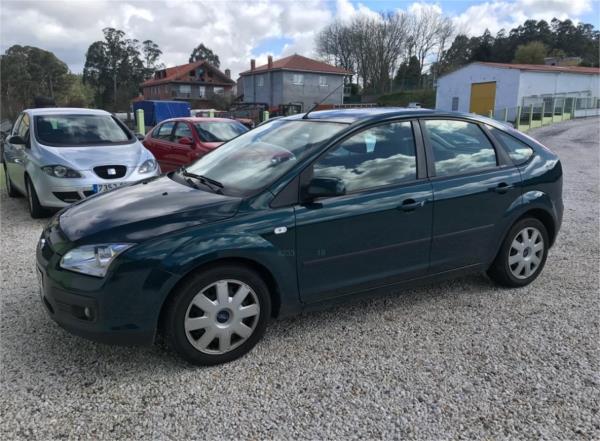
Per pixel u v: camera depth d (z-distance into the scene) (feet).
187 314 9.92
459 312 13.12
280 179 10.80
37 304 13.42
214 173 12.42
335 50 238.27
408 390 9.66
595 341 11.57
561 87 117.70
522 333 11.98
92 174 22.12
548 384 9.86
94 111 27.45
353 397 9.43
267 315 10.89
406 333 11.97
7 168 27.96
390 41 229.45
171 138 36.17
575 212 24.81
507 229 13.94
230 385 9.78
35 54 223.71
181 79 230.27
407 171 12.30
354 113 12.80
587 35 269.85
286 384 9.83
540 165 14.53
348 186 11.45
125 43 290.97
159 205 10.62
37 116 25.49
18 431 8.41
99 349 11.09
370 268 11.84
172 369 10.31
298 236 10.72
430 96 184.75
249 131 14.79
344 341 11.56
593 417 8.87
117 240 9.56
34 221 22.91
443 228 12.71
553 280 15.40
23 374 10.08
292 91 184.75
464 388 9.73
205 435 8.37
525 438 8.34
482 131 13.89
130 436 8.32
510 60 251.80
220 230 9.96
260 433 8.43
